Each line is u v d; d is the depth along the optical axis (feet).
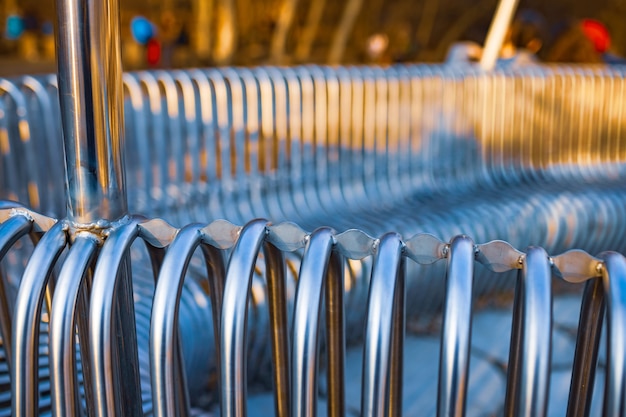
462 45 17.11
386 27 54.90
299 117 10.09
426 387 8.61
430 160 11.51
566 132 12.75
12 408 3.60
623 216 10.31
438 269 9.16
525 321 3.26
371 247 3.60
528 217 9.58
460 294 3.34
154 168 9.07
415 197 10.77
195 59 35.76
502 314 10.64
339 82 10.32
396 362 3.84
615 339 3.10
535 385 3.23
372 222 9.21
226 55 35.24
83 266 3.57
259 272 6.94
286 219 9.55
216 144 9.47
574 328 10.31
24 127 7.82
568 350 9.65
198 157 9.36
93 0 3.43
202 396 7.57
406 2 55.52
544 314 3.25
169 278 3.54
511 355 3.64
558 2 47.73
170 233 3.75
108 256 3.57
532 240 9.55
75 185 3.66
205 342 6.37
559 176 12.40
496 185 11.64
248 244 3.59
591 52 17.29
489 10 51.60
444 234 8.79
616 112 13.11
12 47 47.70
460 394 3.32
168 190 9.19
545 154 12.62
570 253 3.39
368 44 46.24
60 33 3.48
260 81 9.67
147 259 7.84
